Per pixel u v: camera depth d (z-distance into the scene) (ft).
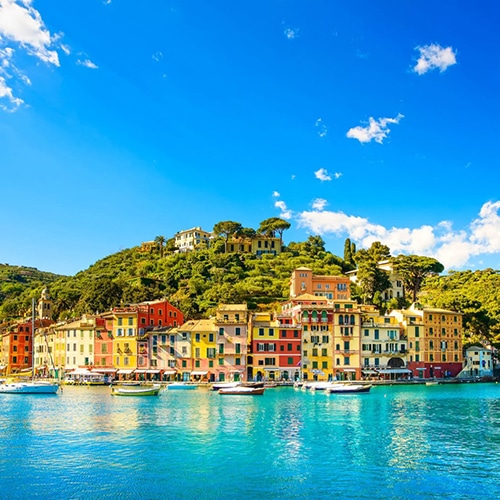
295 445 221.25
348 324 508.53
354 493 163.43
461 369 540.52
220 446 219.20
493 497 160.45
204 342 496.23
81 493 164.04
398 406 333.62
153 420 277.64
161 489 167.22
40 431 248.93
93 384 474.08
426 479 175.83
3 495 162.40
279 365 495.00
